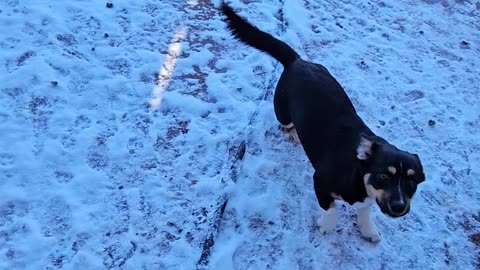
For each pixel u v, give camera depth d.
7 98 1.71
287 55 1.60
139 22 2.07
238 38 1.65
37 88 1.75
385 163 1.18
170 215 1.46
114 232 1.40
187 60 1.95
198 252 1.38
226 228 1.45
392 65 2.11
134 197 1.49
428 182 1.65
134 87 1.82
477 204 1.62
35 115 1.67
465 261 1.46
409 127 1.85
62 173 1.53
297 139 1.69
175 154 1.63
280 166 1.62
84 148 1.60
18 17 1.98
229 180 1.55
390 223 1.51
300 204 1.53
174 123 1.72
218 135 1.69
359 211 1.41
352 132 1.34
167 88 1.84
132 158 1.60
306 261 1.39
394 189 1.17
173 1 2.22
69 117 1.68
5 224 1.39
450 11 2.51
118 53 1.93
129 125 1.69
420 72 2.11
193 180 1.56
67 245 1.36
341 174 1.29
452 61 2.19
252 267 1.36
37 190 1.47
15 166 1.52
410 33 2.31
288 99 1.54
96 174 1.53
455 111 1.95
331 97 1.43
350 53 2.12
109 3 2.11
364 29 2.28
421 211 1.57
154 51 1.97
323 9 2.34
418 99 1.97
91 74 1.83
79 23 2.01
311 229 1.47
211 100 1.82
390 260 1.42
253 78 1.93
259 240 1.42
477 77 2.13
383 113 1.88
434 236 1.50
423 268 1.42
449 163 1.74
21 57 1.84
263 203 1.51
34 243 1.35
